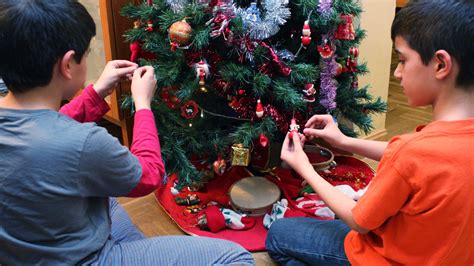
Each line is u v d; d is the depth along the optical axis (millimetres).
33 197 718
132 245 903
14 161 711
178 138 1479
